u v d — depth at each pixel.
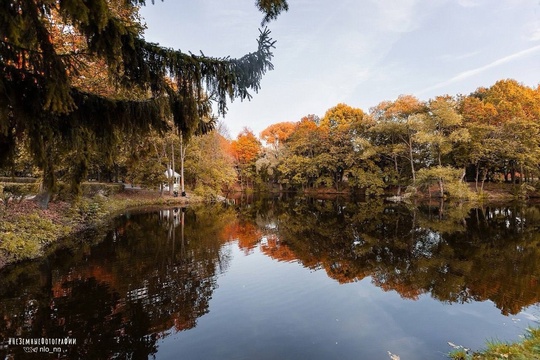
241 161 54.97
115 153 4.49
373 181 36.19
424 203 27.05
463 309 6.28
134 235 13.19
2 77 2.92
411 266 9.13
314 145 44.31
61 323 5.55
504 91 35.78
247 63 4.38
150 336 5.22
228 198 38.34
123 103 4.08
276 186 56.25
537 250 10.66
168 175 28.38
